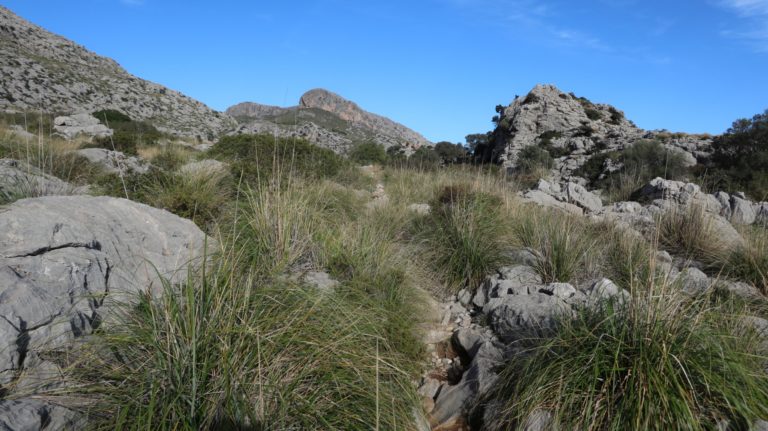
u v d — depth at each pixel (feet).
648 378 10.37
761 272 21.24
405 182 40.86
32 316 9.53
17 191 17.12
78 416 8.69
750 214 36.83
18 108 158.40
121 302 11.09
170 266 13.64
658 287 12.71
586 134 121.08
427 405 13.35
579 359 11.66
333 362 11.00
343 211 23.27
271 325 11.28
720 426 9.84
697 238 25.82
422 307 17.51
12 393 8.62
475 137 153.38
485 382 13.01
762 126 74.28
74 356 9.71
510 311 15.83
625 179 55.31
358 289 16.05
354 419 10.12
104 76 258.57
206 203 20.06
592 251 21.93
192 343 9.61
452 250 21.62
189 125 229.04
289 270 15.88
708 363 10.78
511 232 24.17
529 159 98.32
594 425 10.30
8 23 264.52
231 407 9.11
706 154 83.10
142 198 20.86
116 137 56.08
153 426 8.66
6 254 10.49
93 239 12.29
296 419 9.61
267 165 27.45
